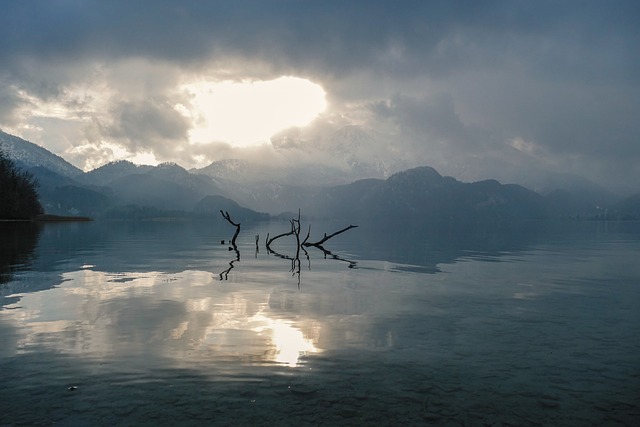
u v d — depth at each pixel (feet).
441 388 30.27
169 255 129.59
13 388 29.43
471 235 334.44
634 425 25.48
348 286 73.26
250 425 24.73
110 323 46.32
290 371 33.04
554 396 29.19
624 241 248.32
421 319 49.78
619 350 38.93
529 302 60.49
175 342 39.81
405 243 212.23
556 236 326.44
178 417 25.57
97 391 29.07
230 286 71.97
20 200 455.63
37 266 94.53
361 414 26.25
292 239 254.27
